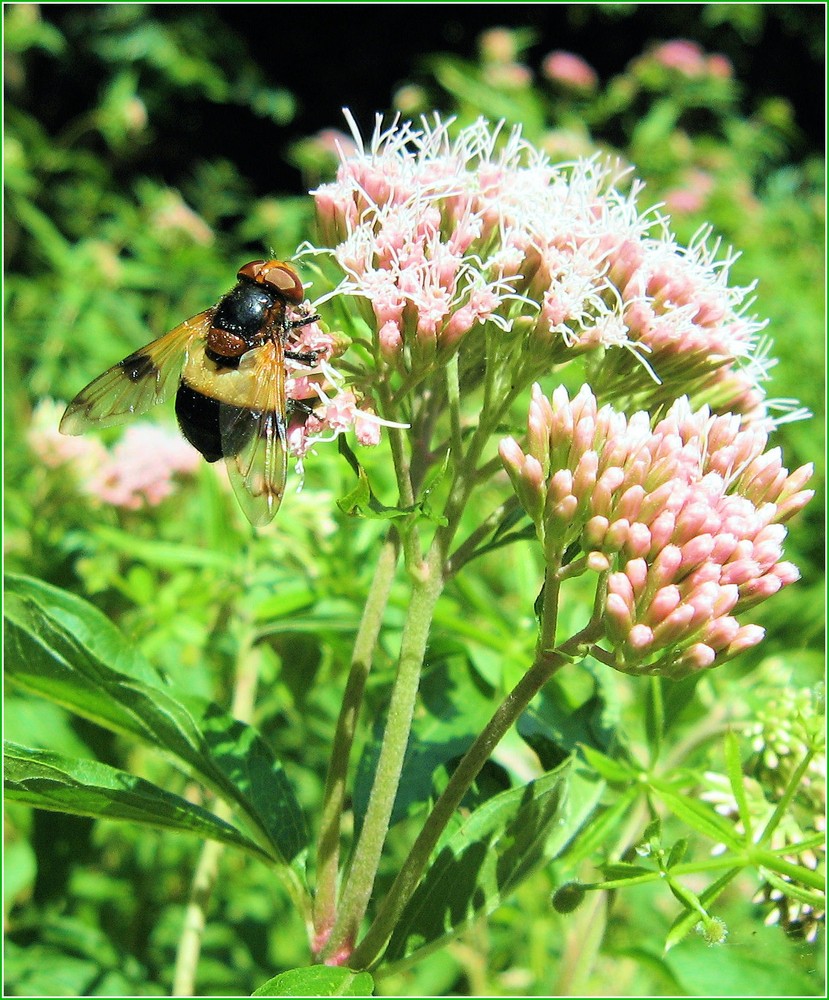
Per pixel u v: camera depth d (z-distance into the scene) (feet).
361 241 0.24
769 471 0.23
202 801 0.35
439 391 0.26
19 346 0.60
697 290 0.26
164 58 1.24
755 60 1.56
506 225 0.25
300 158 0.90
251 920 0.40
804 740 0.29
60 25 1.26
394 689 0.23
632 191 0.26
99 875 0.39
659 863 0.22
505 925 0.42
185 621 0.37
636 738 0.36
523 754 0.31
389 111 1.51
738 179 0.99
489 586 0.49
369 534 0.37
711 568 0.21
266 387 0.25
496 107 0.84
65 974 0.33
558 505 0.21
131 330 0.67
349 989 0.21
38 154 0.73
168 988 0.35
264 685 0.39
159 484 0.42
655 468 0.22
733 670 0.35
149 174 1.37
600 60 1.58
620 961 0.40
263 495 0.25
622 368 0.25
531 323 0.24
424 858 0.22
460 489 0.24
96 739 0.35
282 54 1.53
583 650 0.21
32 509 0.42
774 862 0.23
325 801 0.24
